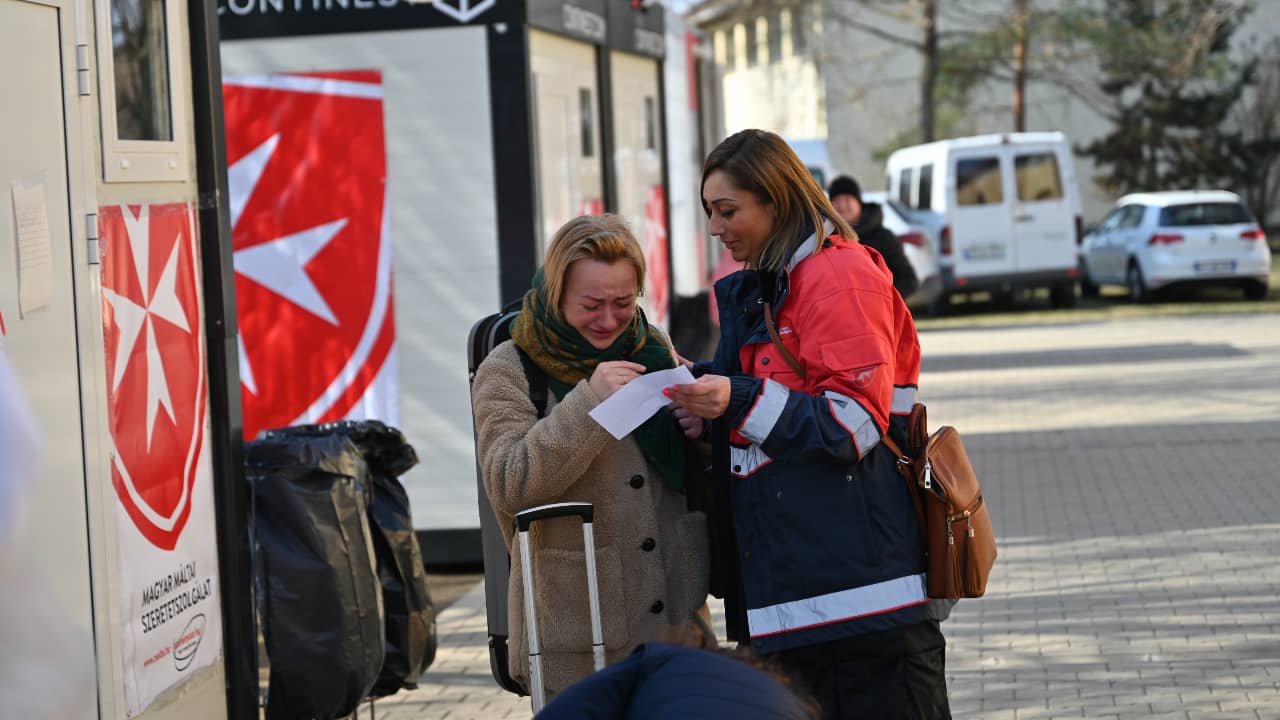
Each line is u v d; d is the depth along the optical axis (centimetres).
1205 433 1484
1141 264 3041
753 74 6028
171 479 548
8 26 460
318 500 583
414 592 631
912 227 2948
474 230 979
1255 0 4503
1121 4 4347
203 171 582
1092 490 1231
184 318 565
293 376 991
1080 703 701
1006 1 4688
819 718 243
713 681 236
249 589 601
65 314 483
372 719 644
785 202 435
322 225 985
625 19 1330
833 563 424
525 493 427
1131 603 878
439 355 985
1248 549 1000
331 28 975
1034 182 2939
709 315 1897
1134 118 4800
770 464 427
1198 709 684
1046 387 1888
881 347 420
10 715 317
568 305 437
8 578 307
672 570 454
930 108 4159
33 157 470
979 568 431
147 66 548
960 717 689
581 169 1160
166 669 540
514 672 454
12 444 273
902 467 433
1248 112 4828
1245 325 2538
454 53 973
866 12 4894
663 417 452
